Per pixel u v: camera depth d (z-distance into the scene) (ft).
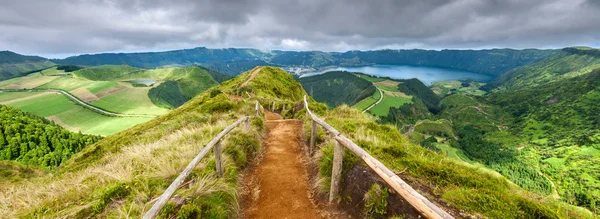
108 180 17.24
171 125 48.11
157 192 15.01
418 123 438.40
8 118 263.29
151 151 24.31
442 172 14.94
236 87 116.57
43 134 248.52
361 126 28.78
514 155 326.65
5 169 90.38
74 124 417.08
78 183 17.49
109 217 12.87
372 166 13.34
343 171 17.04
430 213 9.78
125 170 18.79
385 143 21.11
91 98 554.46
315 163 22.74
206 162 19.74
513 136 449.89
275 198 19.03
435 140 331.98
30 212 14.17
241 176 21.57
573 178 191.62
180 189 15.58
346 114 40.75
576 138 358.64
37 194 17.33
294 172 23.32
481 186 13.85
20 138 235.81
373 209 13.69
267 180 21.79
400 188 11.49
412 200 10.75
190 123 44.52
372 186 14.10
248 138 27.58
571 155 294.66
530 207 11.73
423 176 15.03
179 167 17.98
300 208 17.71
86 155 52.47
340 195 16.44
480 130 487.61
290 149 29.84
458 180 14.38
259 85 123.75
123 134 73.51
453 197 12.62
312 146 25.86
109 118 452.35
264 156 27.66
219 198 15.67
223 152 22.09
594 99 508.94
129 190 15.28
